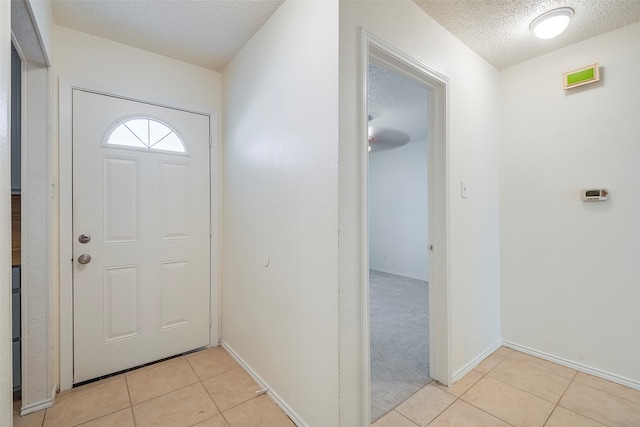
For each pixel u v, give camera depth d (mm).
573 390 1831
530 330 2311
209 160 2447
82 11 1743
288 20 1634
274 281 1774
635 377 1858
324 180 1384
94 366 1959
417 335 2645
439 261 1896
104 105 2014
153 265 2191
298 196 1562
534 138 2285
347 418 1341
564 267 2152
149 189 2180
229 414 1643
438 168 1898
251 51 2025
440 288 1892
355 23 1371
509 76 2402
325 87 1368
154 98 2197
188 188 2348
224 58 2293
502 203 2447
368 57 1525
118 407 1694
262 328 1900
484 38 2006
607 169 1976
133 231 2113
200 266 2400
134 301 2111
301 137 1533
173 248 2277
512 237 2396
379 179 5664
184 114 2334
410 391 1816
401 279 4938
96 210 1978
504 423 1548
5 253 778
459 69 2016
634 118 1878
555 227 2191
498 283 2436
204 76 2428
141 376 2008
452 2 1664
